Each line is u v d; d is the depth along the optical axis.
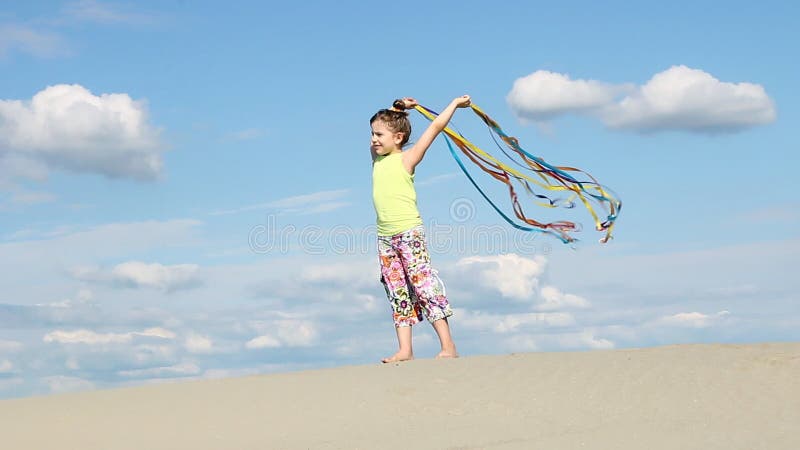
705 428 3.98
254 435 4.05
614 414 4.22
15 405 4.82
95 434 4.15
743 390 4.52
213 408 4.52
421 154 6.59
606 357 5.29
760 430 3.93
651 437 3.86
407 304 6.68
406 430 4.04
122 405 4.66
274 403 4.57
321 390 4.77
